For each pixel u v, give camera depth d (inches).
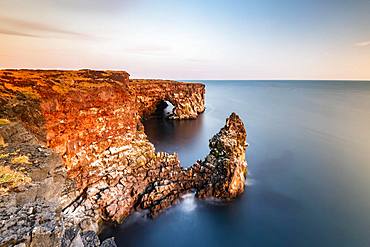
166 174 1138.0
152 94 3248.0
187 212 1011.9
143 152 1185.4
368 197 1213.7
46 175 430.0
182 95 3339.1
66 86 965.8
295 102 5211.6
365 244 888.9
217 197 1099.9
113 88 1106.1
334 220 1027.9
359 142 2194.9
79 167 923.4
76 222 775.1
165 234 904.3
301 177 1433.3
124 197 970.7
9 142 546.3
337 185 1339.8
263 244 885.2
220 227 951.0
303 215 1056.2
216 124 2960.1
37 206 348.8
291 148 1987.0
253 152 1871.3
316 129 2684.5
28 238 278.5
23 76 983.0
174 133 2491.4
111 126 1079.0
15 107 719.1
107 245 574.9
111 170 1016.9
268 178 1405.0
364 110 4124.0
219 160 1176.8
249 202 1128.2
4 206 332.5
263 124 2913.4
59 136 838.5
